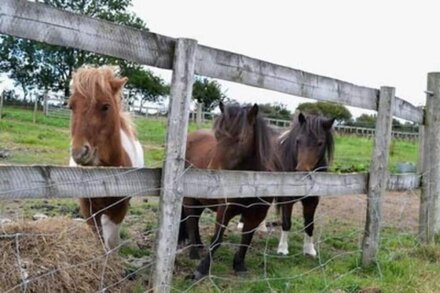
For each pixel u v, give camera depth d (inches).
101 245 141.4
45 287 120.3
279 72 148.8
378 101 187.2
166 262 120.2
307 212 212.5
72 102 134.8
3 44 1674.5
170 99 118.0
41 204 249.0
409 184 215.5
